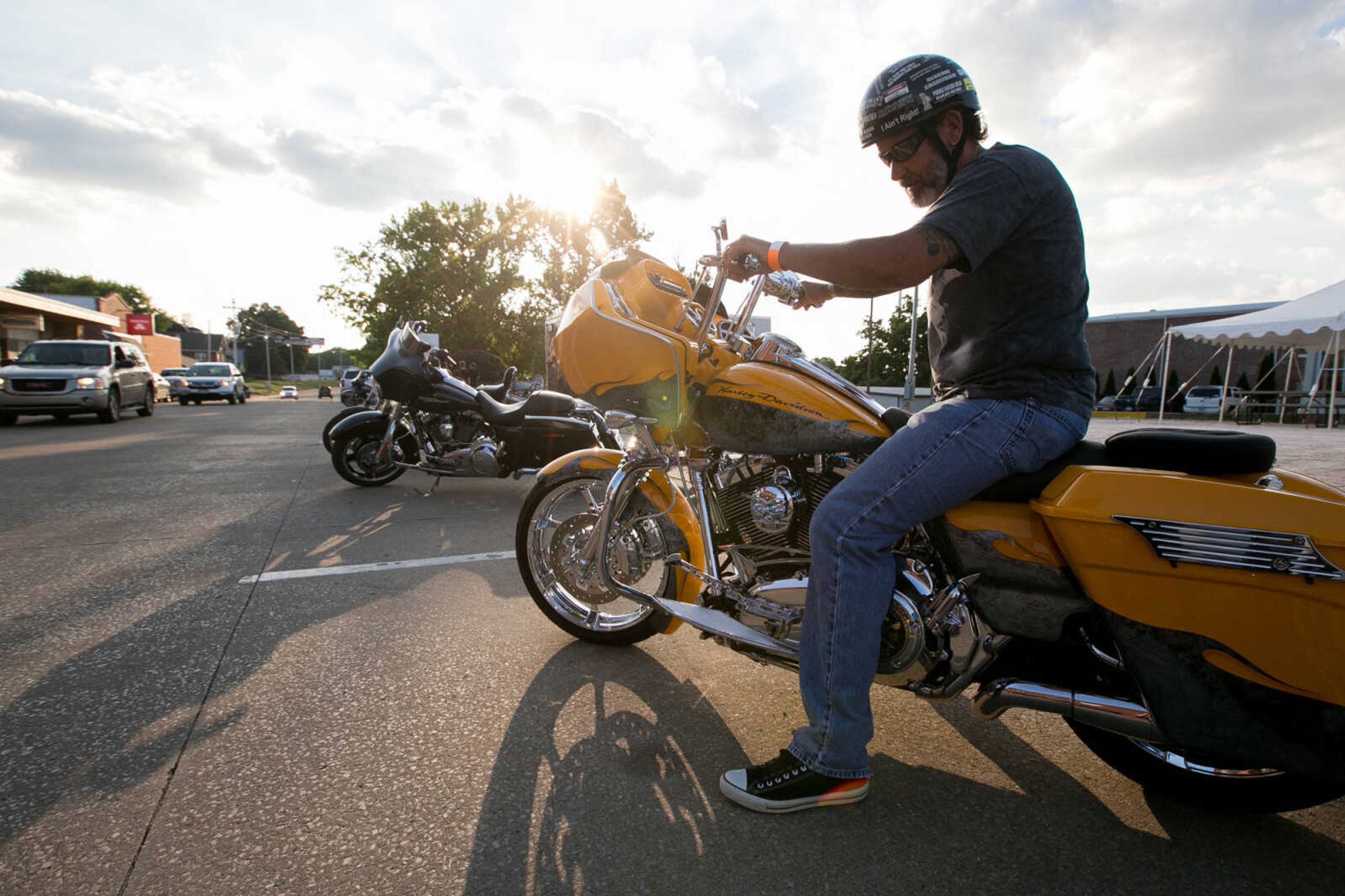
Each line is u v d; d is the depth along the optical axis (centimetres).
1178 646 155
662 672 261
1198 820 184
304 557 408
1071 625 176
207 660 265
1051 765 209
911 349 1403
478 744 211
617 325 221
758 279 223
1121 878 161
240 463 812
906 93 171
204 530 473
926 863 165
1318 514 144
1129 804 190
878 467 172
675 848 168
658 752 208
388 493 621
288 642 283
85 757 201
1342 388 1789
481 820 176
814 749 180
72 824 172
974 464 166
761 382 214
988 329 171
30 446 965
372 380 621
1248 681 151
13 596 334
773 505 214
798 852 168
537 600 290
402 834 171
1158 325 3291
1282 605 145
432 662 266
